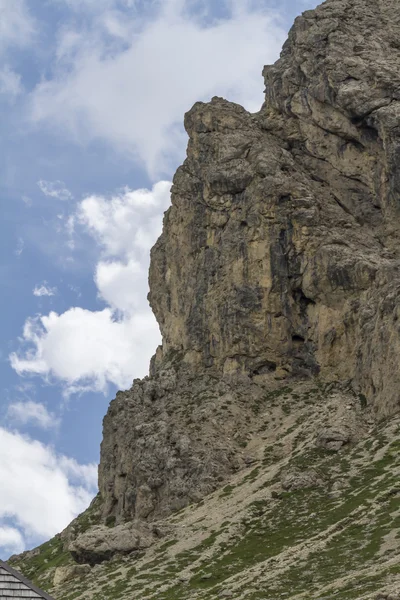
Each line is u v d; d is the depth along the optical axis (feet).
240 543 558.56
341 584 441.68
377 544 487.20
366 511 533.55
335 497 571.69
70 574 608.19
